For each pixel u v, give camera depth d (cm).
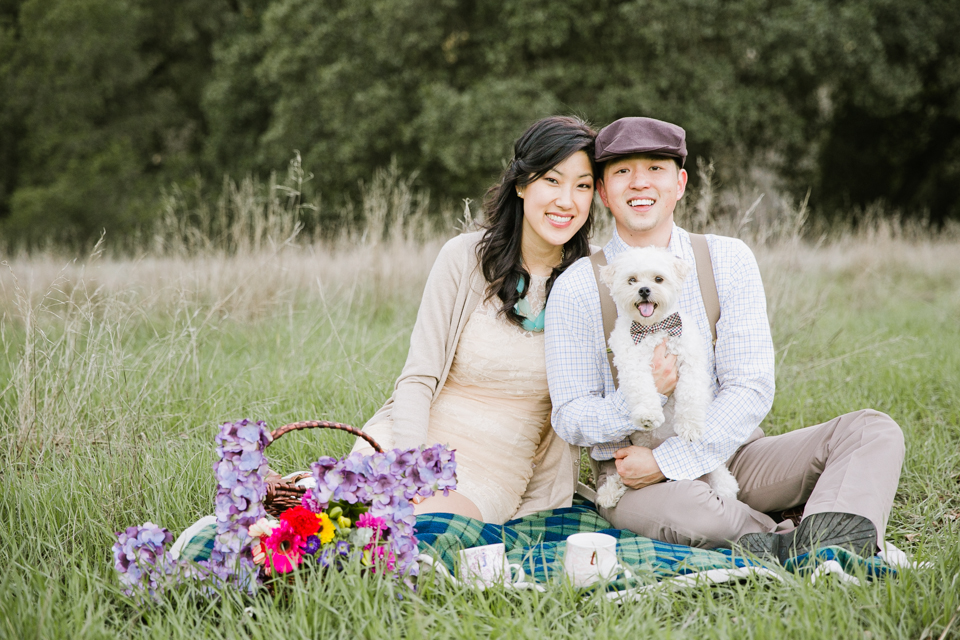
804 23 1185
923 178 1677
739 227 480
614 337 251
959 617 181
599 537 212
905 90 1270
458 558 209
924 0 1292
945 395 397
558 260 282
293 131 1411
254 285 532
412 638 175
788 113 1314
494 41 1284
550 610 194
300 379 405
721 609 188
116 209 1599
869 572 205
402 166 1353
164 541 204
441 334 268
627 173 262
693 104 1212
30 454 303
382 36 1277
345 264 633
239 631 183
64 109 1731
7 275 665
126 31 1722
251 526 196
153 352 426
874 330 579
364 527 198
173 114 1823
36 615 187
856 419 234
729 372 255
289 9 1384
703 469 242
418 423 252
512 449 268
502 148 1155
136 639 184
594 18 1192
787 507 254
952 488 290
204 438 323
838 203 1667
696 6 1161
